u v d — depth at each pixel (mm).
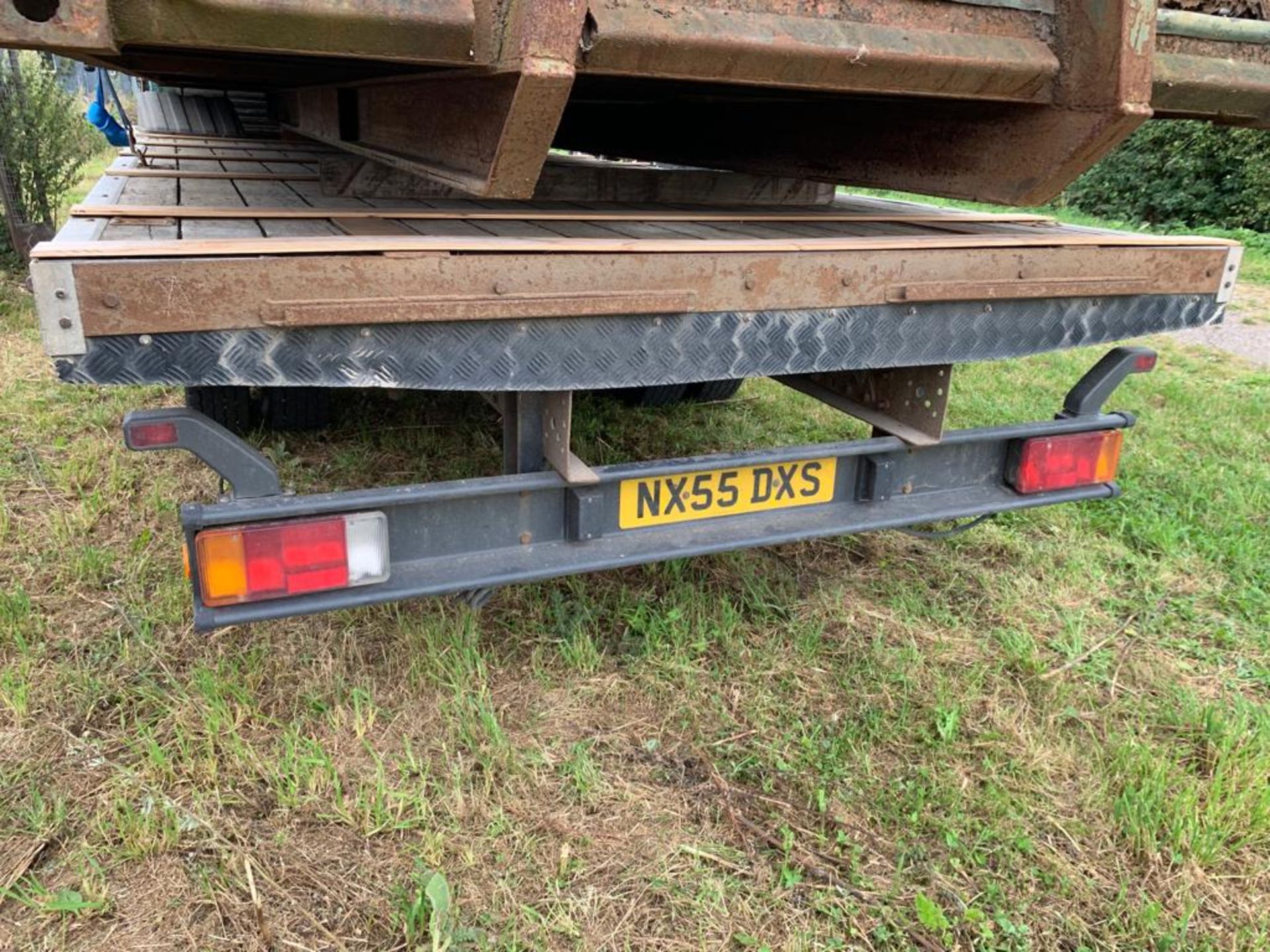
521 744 2436
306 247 1711
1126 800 2281
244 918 1916
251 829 2131
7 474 3777
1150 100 2201
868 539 3686
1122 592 3395
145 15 1547
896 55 2061
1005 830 2232
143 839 2049
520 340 1923
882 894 2043
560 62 1722
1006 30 2234
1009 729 2580
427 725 2480
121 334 1622
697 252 2002
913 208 3629
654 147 4051
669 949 1895
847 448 2553
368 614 2934
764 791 2324
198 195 2811
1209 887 2098
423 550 2188
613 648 2875
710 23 1909
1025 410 5055
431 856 2061
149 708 2498
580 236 2309
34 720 2438
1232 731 2514
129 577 3059
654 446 4270
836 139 3045
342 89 3193
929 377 2643
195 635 2795
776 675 2781
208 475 3809
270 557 1948
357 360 1808
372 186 3006
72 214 2166
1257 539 3758
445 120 2256
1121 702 2744
